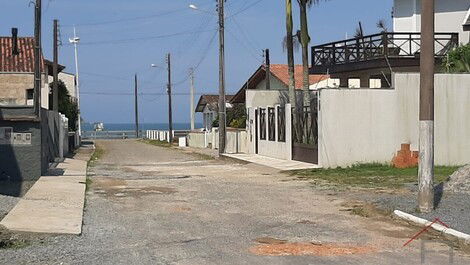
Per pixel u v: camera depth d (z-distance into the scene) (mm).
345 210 13555
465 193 14477
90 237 10375
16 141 19953
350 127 24094
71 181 19359
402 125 24281
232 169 26328
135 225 11648
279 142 30109
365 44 28484
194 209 13891
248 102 35750
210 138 49812
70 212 12891
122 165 29250
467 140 24281
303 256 8875
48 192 16172
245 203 14906
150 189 18141
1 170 19781
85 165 27953
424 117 12227
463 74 24250
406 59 27047
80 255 8930
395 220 12102
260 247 9539
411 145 24234
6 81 38250
